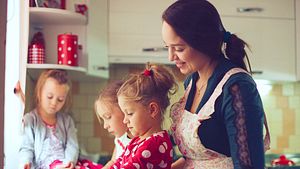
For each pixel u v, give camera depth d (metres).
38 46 2.16
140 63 2.61
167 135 1.33
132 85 1.38
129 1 2.59
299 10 2.74
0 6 1.12
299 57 2.74
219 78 1.30
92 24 2.42
